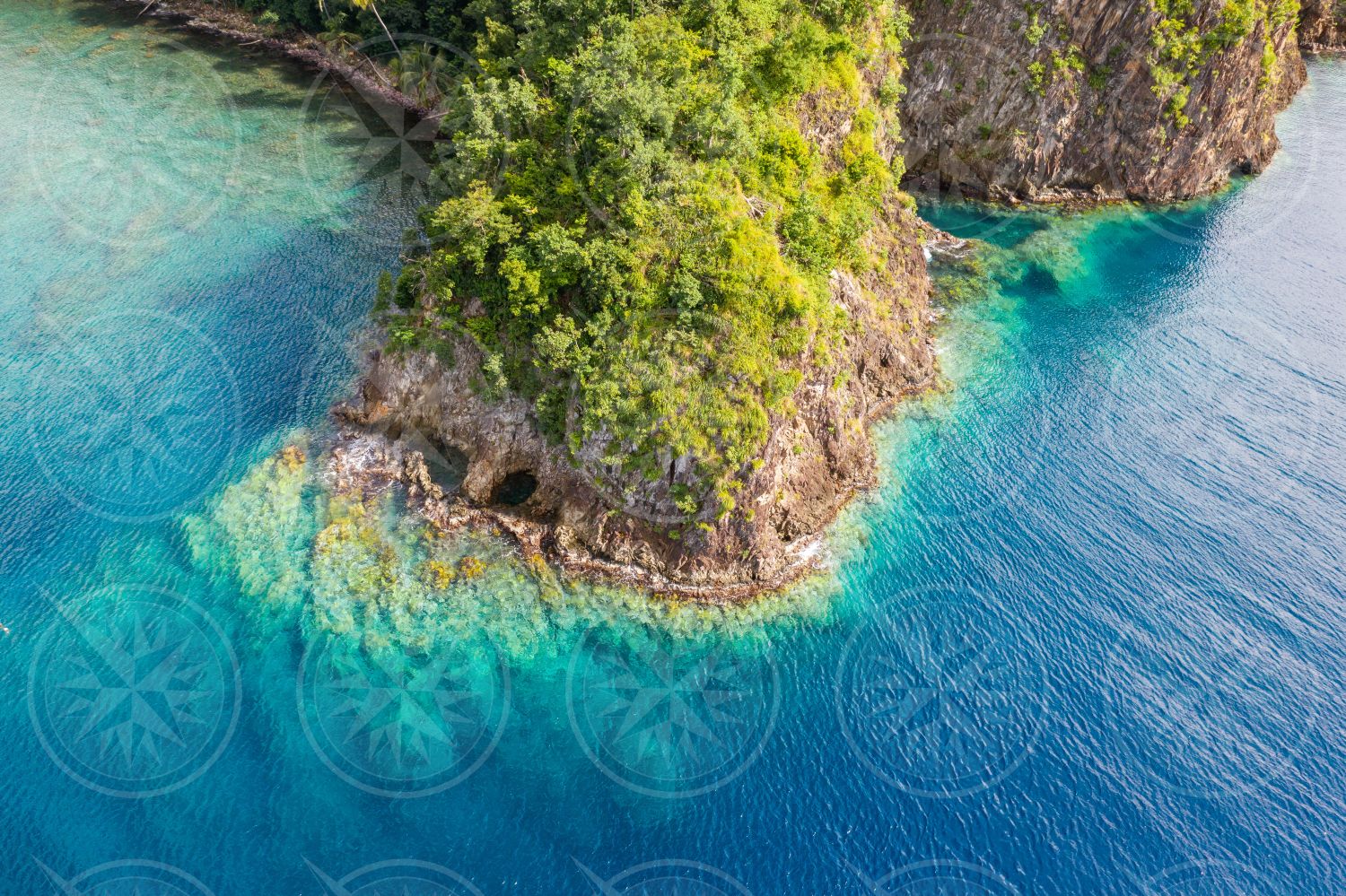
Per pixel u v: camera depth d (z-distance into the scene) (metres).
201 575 51.25
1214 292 79.88
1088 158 89.31
